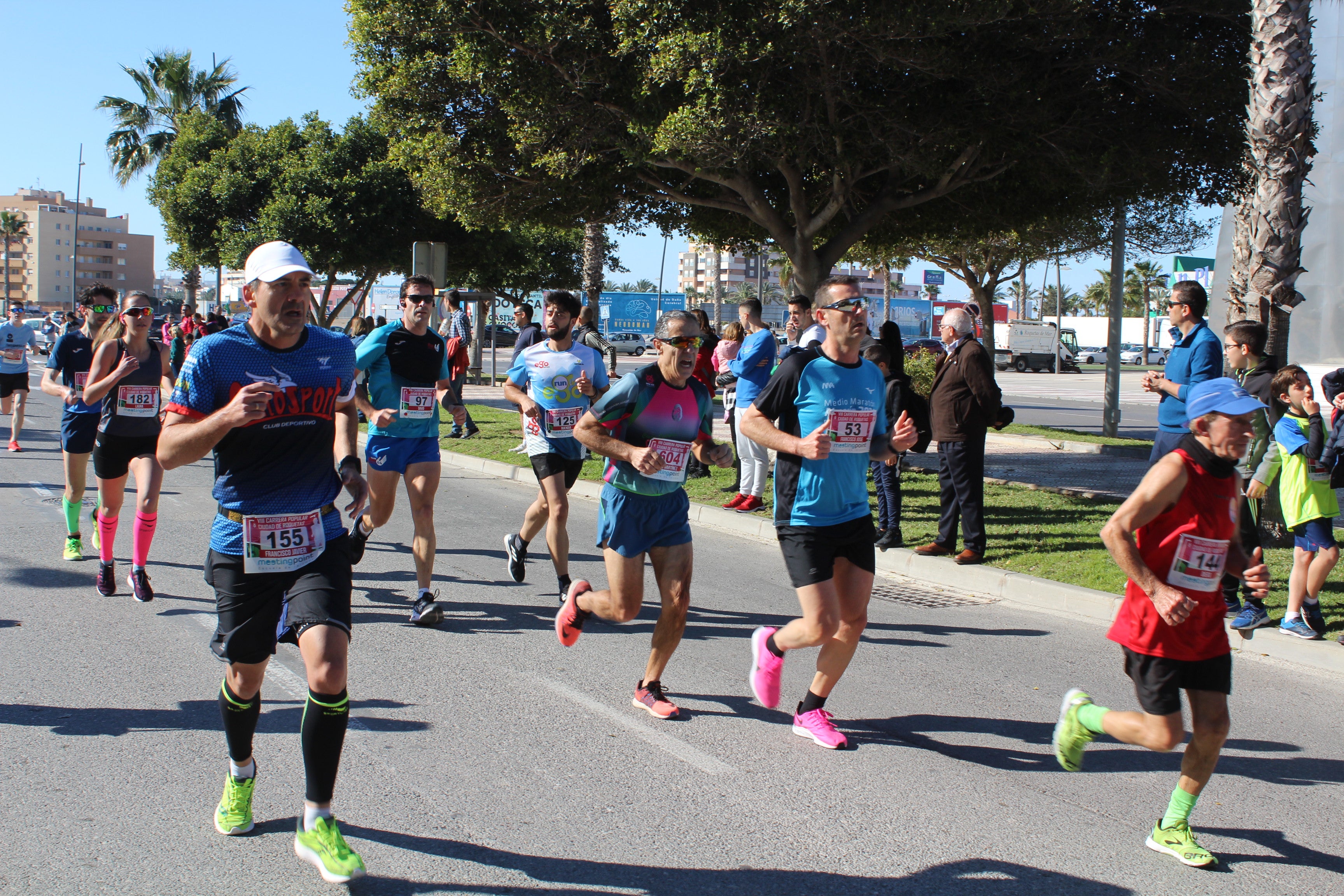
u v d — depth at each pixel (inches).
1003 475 508.4
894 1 446.9
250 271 130.6
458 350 626.5
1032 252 1008.2
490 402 914.7
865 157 539.2
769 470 478.9
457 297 623.8
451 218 1154.7
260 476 133.0
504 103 551.2
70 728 179.2
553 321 265.4
